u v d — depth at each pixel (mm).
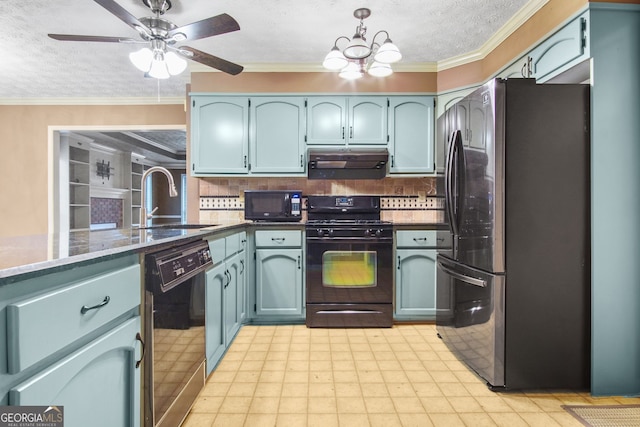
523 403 1676
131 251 1056
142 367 1144
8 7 2152
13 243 1149
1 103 4020
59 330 761
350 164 3090
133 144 5871
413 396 1742
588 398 1717
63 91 3811
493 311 1765
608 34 1688
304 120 3047
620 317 1729
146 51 1933
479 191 1864
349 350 2316
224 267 2090
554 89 1734
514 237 1737
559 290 1749
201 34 1837
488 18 2334
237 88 3072
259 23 2387
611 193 1722
